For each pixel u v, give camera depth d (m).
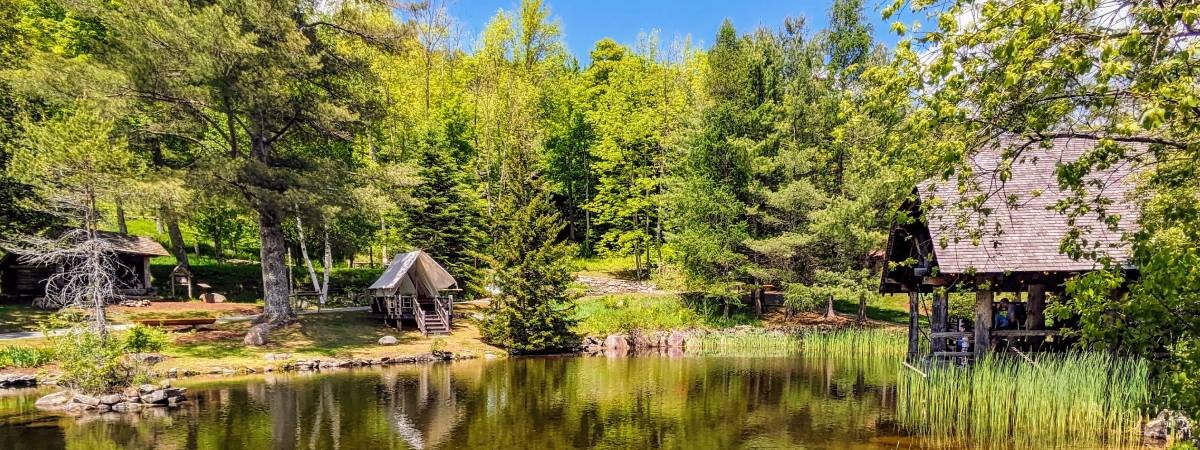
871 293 30.09
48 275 32.31
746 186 33.06
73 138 19.02
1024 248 14.55
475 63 46.59
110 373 16.69
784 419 14.99
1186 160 6.60
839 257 31.62
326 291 34.69
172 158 28.72
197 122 25.59
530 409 16.12
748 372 22.39
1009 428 13.49
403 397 17.58
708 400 17.27
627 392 18.47
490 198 40.88
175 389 16.98
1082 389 12.97
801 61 35.00
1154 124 4.52
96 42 25.19
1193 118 5.96
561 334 28.25
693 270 33.06
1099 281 6.45
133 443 12.70
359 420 14.79
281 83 24.47
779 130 33.25
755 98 33.47
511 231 27.92
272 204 24.20
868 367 23.62
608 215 44.84
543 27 46.56
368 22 26.83
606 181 44.31
